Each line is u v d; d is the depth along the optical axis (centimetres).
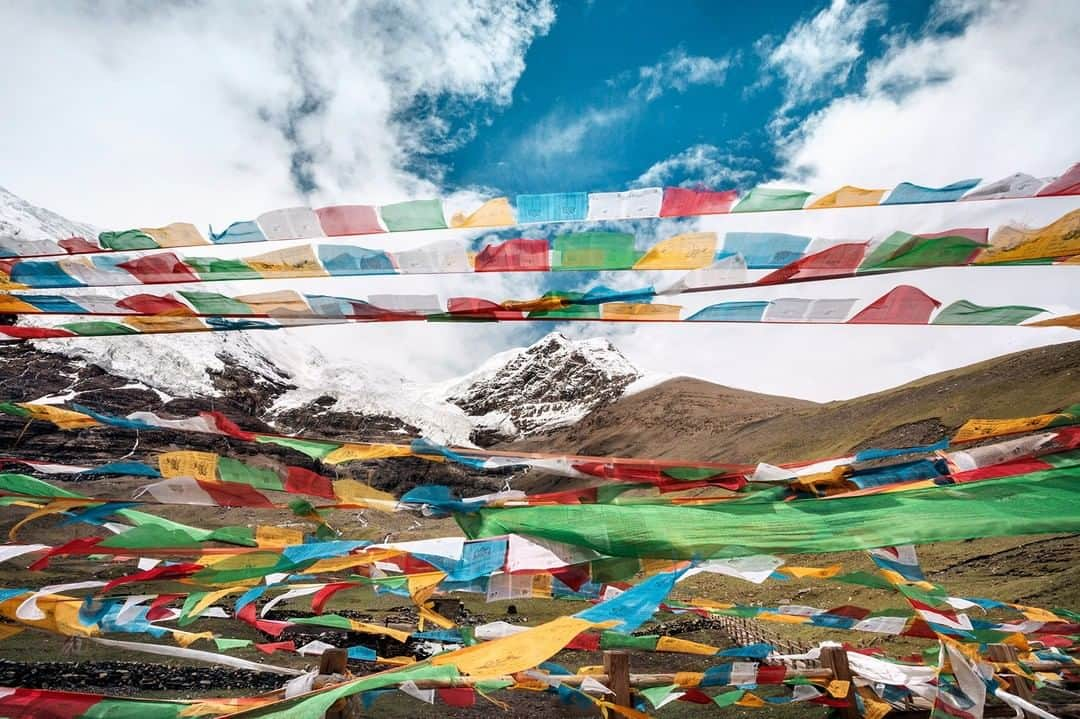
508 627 307
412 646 980
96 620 260
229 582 262
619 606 197
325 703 170
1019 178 194
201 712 217
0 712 207
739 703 320
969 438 270
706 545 230
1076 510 225
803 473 267
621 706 300
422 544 263
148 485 259
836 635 915
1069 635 401
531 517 255
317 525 285
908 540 224
